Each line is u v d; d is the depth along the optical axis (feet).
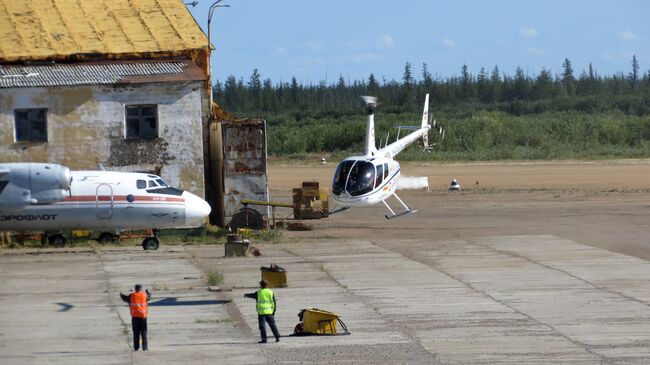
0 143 381.19
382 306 247.91
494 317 233.76
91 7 454.81
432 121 608.19
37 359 191.72
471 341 208.23
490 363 188.75
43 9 448.24
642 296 261.03
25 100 381.60
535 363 188.34
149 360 190.70
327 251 356.38
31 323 226.99
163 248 365.40
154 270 306.76
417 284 280.92
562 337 211.82
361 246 371.35
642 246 363.15
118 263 322.34
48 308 244.63
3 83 382.01
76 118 385.29
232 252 339.16
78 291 268.62
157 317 235.20
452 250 357.00
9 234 374.63
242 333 217.56
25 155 382.22
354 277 293.64
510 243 376.68
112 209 347.97
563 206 525.75
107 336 213.46
